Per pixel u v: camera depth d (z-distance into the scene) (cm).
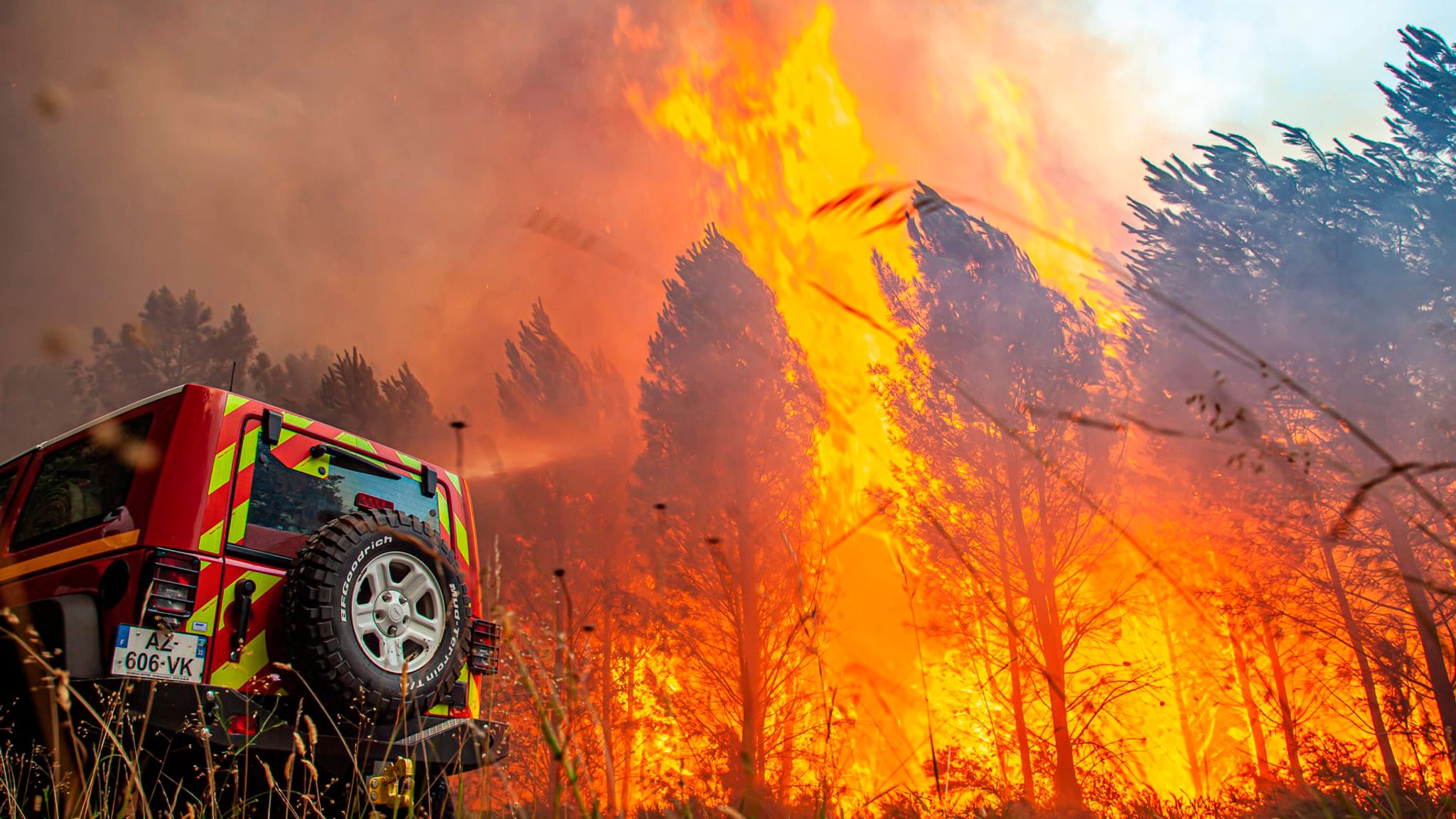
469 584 521
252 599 405
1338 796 160
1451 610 696
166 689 355
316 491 458
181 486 402
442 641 434
